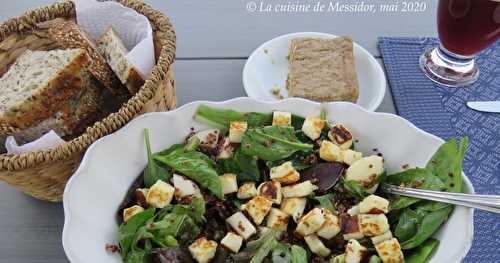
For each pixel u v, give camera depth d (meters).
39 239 0.63
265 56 0.77
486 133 0.70
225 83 0.76
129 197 0.58
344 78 0.73
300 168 0.59
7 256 0.62
